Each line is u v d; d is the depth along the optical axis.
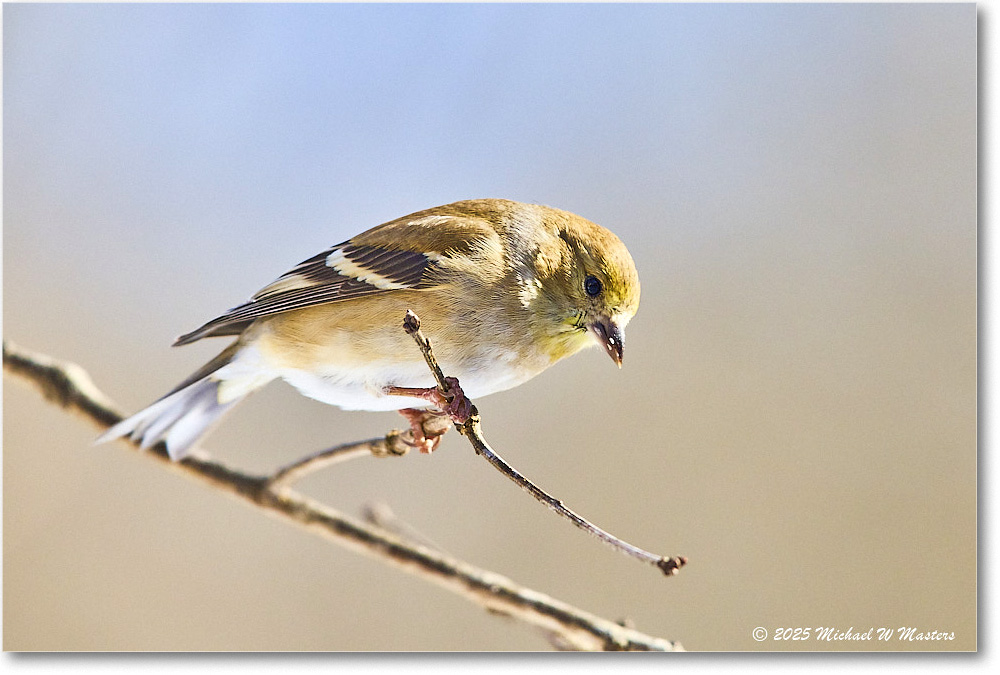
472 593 7.89
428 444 7.86
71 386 8.21
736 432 12.39
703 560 11.64
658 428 12.51
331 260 8.20
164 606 11.18
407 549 7.99
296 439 12.20
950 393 12.25
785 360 12.83
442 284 7.71
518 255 7.93
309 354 8.11
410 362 7.78
